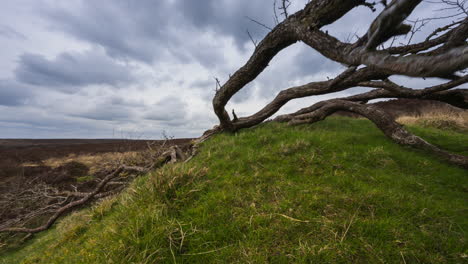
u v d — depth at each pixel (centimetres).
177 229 232
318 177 332
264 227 227
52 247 345
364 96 676
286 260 188
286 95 650
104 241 239
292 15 262
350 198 262
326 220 226
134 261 200
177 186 320
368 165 375
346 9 196
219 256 201
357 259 182
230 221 243
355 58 134
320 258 185
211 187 324
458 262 175
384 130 504
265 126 707
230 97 534
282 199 276
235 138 579
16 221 753
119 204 365
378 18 105
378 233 206
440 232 209
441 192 294
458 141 552
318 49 186
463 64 75
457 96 453
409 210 240
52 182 1020
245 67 402
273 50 320
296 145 449
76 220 466
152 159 691
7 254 623
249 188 312
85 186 932
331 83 522
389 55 107
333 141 476
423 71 89
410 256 182
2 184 1034
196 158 507
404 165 383
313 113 658
